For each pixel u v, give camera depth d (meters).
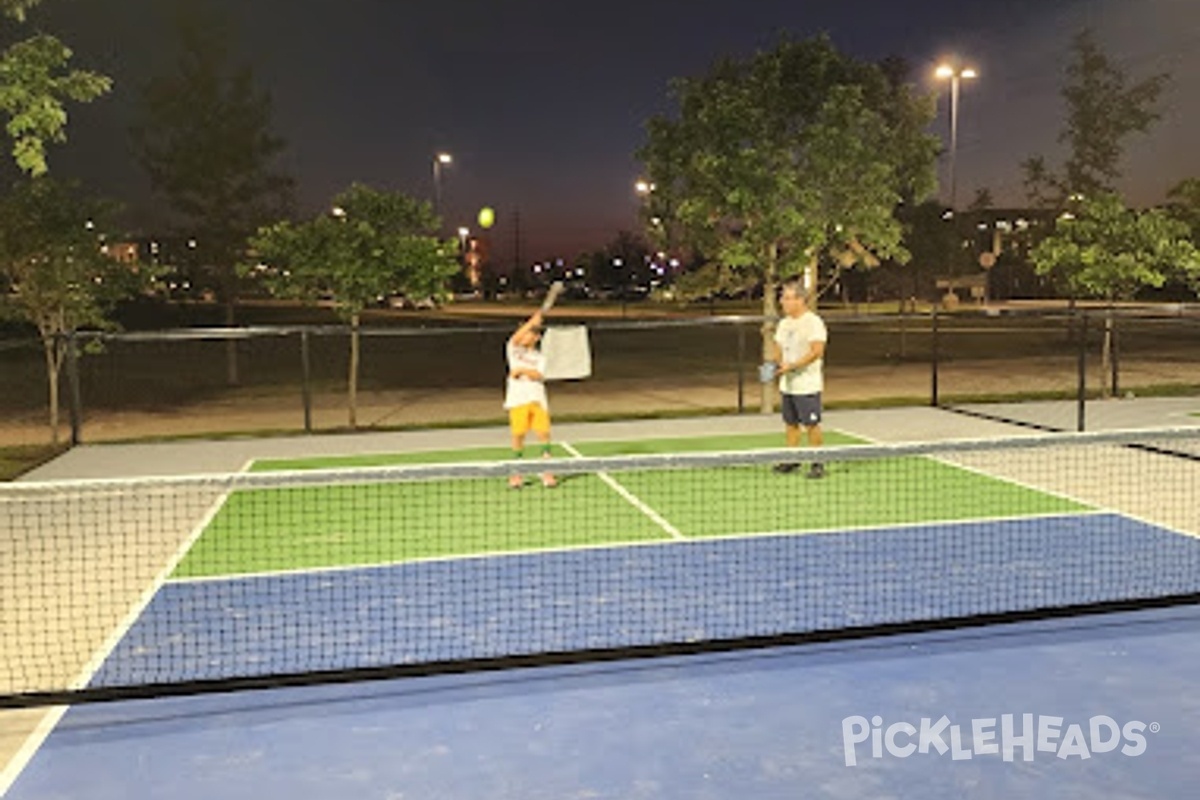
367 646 6.17
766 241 15.83
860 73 17.12
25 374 27.62
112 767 4.71
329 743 4.93
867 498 10.12
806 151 16.09
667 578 7.46
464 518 9.48
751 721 5.11
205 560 8.18
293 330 14.87
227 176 21.03
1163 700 5.31
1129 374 23.38
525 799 4.39
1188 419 15.20
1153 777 4.54
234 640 6.32
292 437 14.93
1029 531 8.71
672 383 22.88
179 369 29.08
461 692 5.48
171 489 5.29
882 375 23.91
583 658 5.77
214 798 4.43
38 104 9.99
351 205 15.97
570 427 15.38
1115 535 8.53
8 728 5.10
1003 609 6.70
